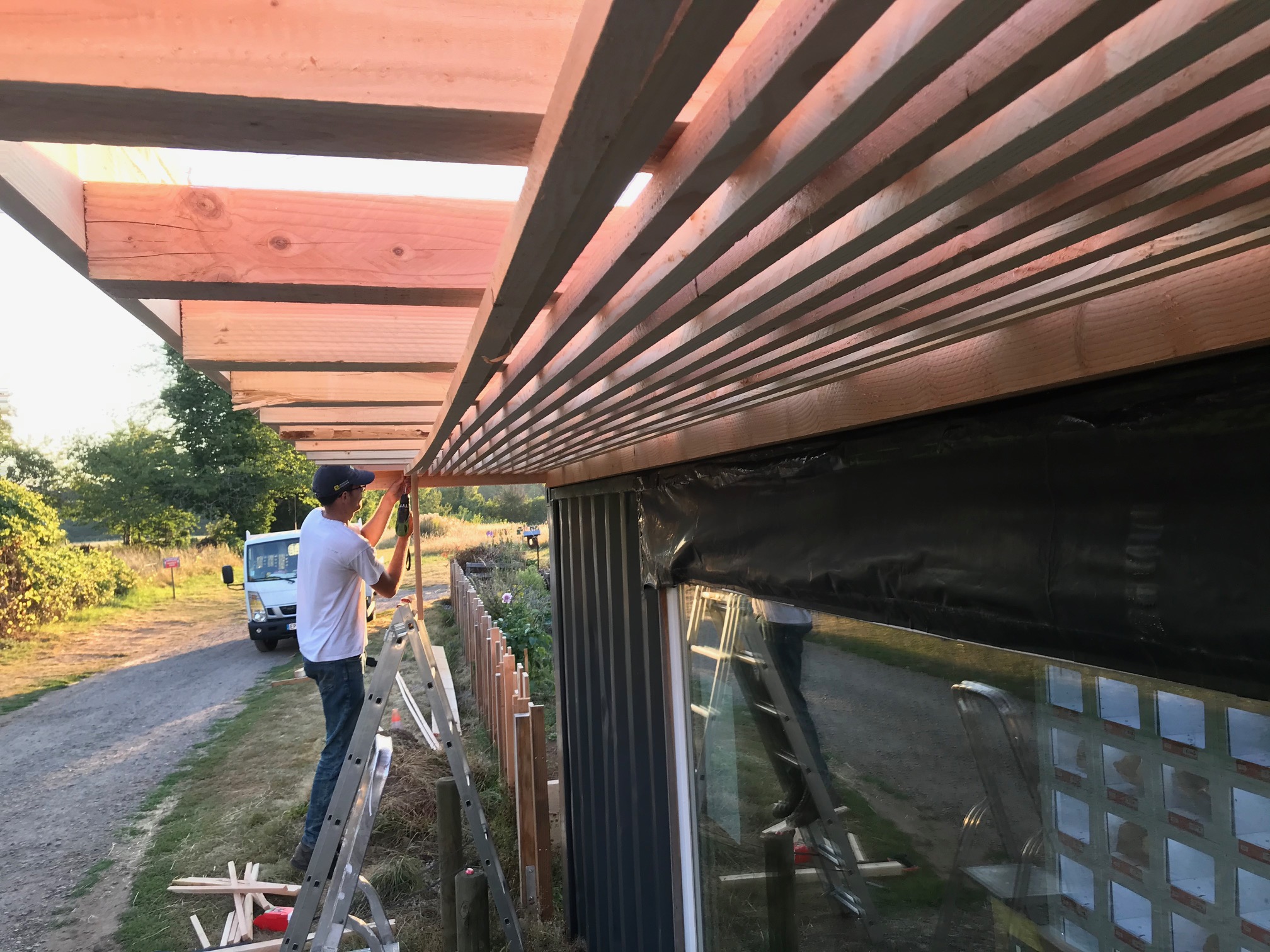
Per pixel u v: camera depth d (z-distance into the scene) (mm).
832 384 1667
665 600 3115
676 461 2600
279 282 934
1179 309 899
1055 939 1649
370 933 3549
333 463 4660
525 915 4500
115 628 14977
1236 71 393
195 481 26609
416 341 1416
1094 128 479
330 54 521
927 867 1959
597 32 355
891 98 410
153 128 554
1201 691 1389
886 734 2100
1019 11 369
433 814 5566
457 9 539
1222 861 1354
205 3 500
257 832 5660
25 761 7562
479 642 7719
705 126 483
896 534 1587
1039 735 1684
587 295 821
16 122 537
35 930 4539
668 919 3229
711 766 3029
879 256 721
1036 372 1124
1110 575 1111
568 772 4852
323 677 4754
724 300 948
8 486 15203
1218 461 962
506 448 2727
